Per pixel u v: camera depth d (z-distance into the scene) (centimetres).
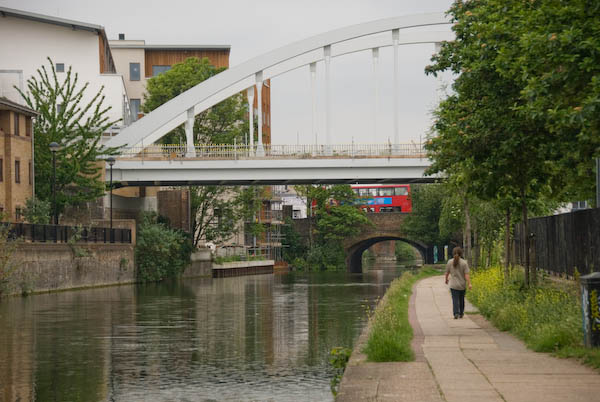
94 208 6519
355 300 4209
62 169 5756
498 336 1777
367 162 6750
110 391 1558
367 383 1128
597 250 2206
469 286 2286
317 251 11138
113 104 8281
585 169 2102
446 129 2328
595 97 1298
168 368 1833
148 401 1462
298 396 1505
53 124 5862
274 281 6881
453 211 5547
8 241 4197
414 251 19075
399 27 7569
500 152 2084
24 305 3691
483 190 2348
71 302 3916
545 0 1467
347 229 11000
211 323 2881
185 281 6819
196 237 8712
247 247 10181
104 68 8688
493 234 4972
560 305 1847
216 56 10944
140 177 6775
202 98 7162
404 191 11100
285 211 12788
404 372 1223
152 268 6481
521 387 1086
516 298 2234
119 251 5966
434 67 2459
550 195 2472
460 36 2419
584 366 1273
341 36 7481
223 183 7131
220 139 8344
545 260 3089
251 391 1557
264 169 6812
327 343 2289
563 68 1434
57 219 5297
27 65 8194
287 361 1938
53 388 1589
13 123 5300
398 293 3114
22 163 5378
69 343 2291
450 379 1155
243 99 8675
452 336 1783
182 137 8494
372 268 12262
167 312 3366
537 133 2000
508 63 1719
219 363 1911
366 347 1484
